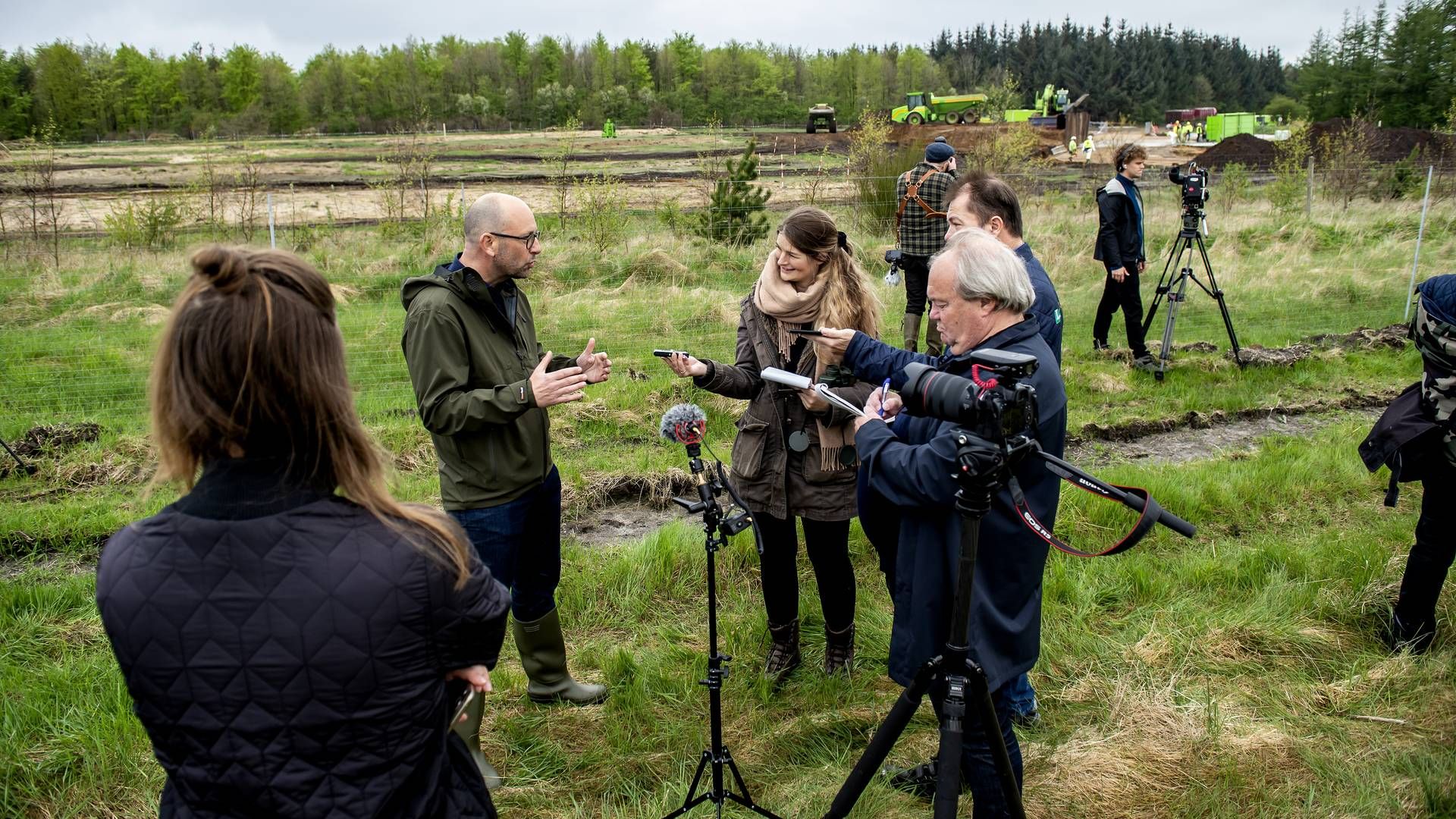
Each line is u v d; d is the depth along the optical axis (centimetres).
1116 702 342
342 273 1116
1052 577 421
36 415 651
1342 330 945
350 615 132
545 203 1747
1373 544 452
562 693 348
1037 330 242
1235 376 784
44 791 297
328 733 133
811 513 335
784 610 358
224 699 131
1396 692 347
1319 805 289
